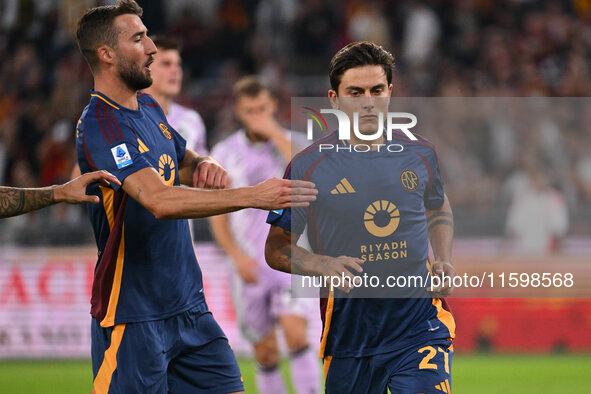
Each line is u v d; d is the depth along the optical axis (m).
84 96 48.00
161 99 19.64
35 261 35.47
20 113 47.53
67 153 45.59
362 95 12.77
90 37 12.62
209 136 45.09
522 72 49.22
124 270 12.73
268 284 22.41
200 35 52.06
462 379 27.92
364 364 12.73
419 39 51.03
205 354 13.53
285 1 52.03
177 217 11.59
